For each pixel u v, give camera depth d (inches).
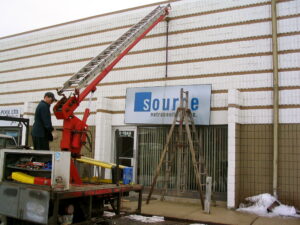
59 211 248.7
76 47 569.6
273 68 405.7
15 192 251.0
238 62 429.7
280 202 384.5
